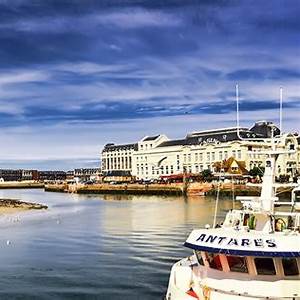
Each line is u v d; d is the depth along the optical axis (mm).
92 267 46250
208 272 25375
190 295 26375
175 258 49438
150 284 39656
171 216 97250
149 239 63062
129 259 49500
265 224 25375
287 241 23562
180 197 188500
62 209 126938
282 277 23547
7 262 49531
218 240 24562
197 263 27859
